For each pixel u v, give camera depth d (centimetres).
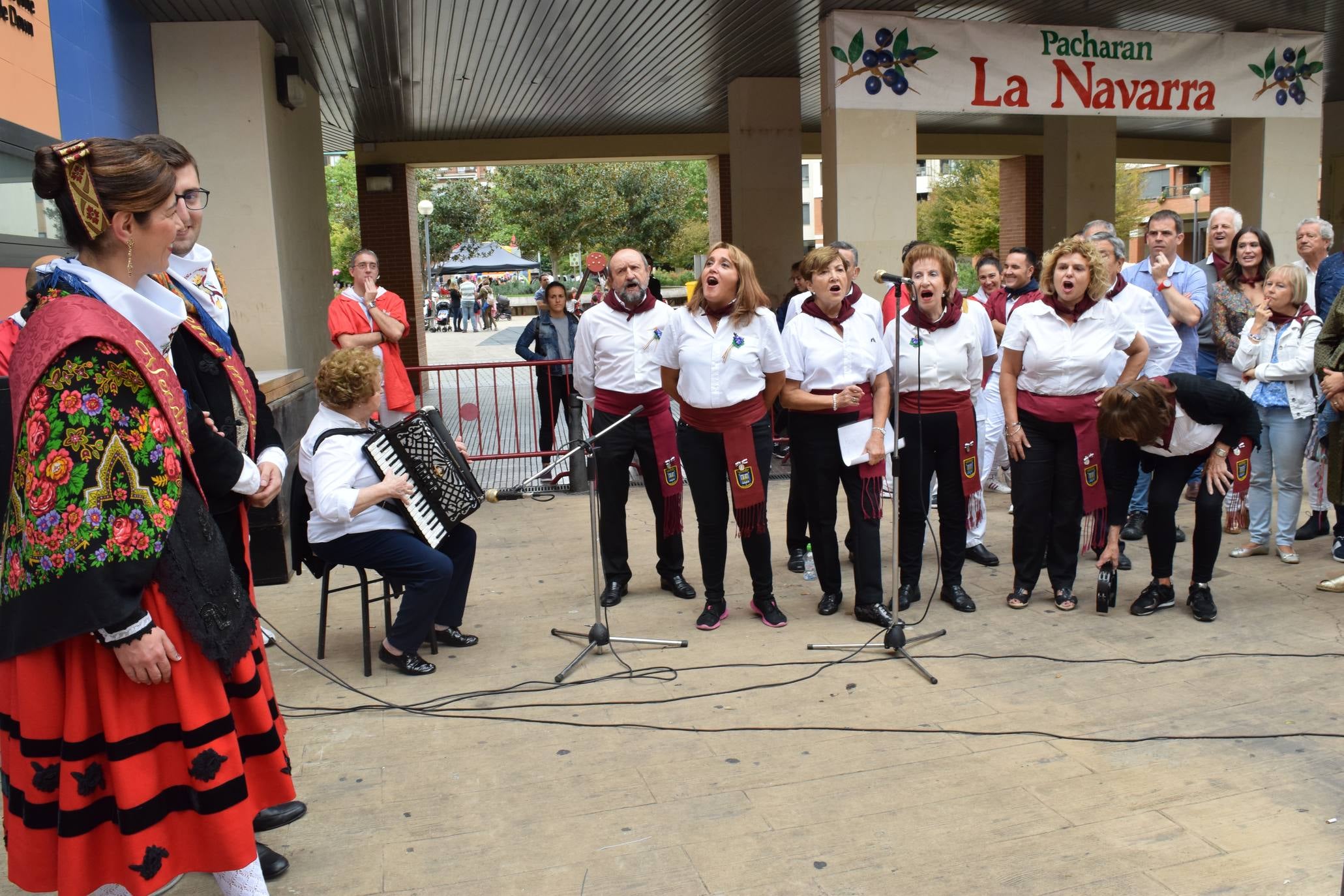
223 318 367
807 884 271
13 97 498
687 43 979
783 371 466
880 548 482
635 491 798
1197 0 886
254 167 791
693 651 452
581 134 1539
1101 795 314
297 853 293
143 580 205
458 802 321
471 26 890
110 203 209
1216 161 1917
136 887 219
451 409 1209
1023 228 1783
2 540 211
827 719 376
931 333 480
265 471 267
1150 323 534
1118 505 482
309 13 792
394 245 1563
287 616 515
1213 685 398
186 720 221
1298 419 551
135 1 714
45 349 199
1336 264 593
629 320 507
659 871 279
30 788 215
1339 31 1017
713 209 1644
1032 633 464
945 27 869
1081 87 917
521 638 473
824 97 878
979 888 267
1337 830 291
